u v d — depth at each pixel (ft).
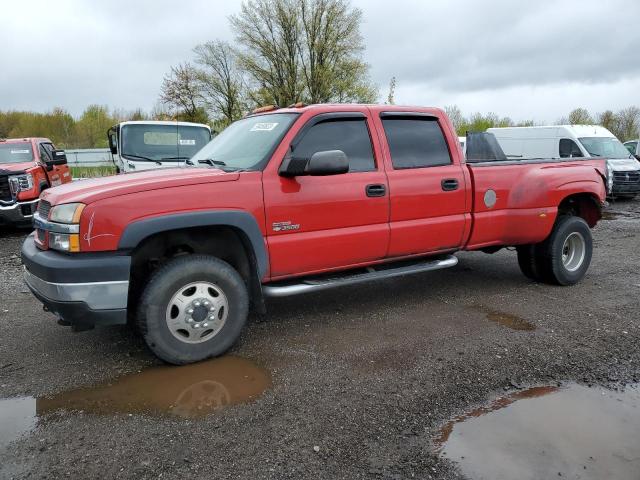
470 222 16.60
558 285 19.01
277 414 10.18
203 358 12.58
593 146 53.01
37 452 9.02
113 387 11.40
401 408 10.37
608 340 13.65
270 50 102.37
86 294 11.14
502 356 12.73
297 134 13.73
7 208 32.30
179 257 12.25
